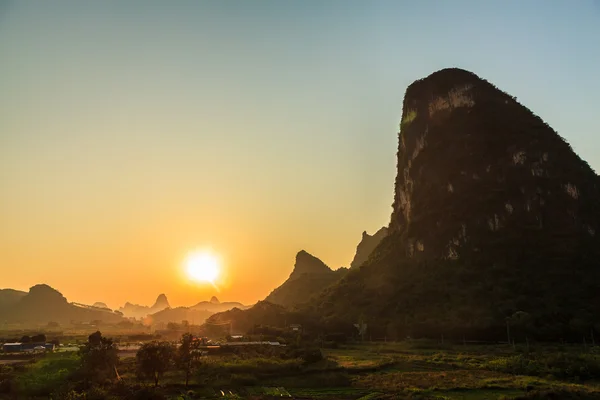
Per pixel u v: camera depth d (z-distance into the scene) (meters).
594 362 75.19
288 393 62.34
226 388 64.38
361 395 61.22
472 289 143.88
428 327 128.12
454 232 167.88
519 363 78.88
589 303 127.94
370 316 151.38
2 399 56.19
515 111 194.62
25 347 111.25
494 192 170.00
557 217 158.38
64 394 54.31
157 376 63.62
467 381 68.38
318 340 124.38
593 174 176.00
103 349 69.69
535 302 130.38
